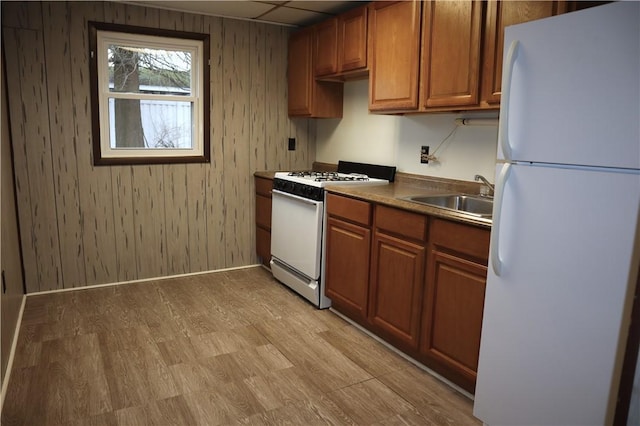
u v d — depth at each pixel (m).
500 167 1.71
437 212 2.14
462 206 2.73
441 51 2.48
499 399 1.79
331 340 2.73
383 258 2.55
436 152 3.04
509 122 1.65
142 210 3.69
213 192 3.96
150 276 3.80
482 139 2.72
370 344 2.68
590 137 1.41
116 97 3.50
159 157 3.69
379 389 2.21
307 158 4.39
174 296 3.41
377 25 2.94
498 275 1.74
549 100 1.52
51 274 3.42
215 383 2.22
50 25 3.18
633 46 1.29
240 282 3.78
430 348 2.27
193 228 3.92
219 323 2.94
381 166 3.45
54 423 1.89
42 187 3.30
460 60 2.37
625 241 1.35
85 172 3.44
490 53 2.21
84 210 3.47
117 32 3.41
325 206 3.08
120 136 3.58
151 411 1.99
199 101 3.81
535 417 1.66
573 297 1.50
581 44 1.42
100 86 3.43
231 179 4.03
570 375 1.53
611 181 1.37
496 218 1.71
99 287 3.58
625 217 1.35
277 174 3.69
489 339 1.81
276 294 3.51
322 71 3.58
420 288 2.30
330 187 2.98
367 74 3.37
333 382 2.26
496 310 1.77
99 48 3.39
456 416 2.01
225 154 3.96
